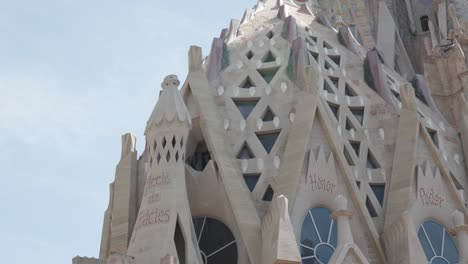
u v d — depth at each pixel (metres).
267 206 34.97
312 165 34.81
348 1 56.38
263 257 31.58
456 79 46.53
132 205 36.66
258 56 42.62
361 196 35.47
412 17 61.16
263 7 49.31
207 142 36.38
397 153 37.62
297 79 39.44
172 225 31.28
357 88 41.75
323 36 45.78
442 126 42.88
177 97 35.00
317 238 33.47
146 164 35.38
